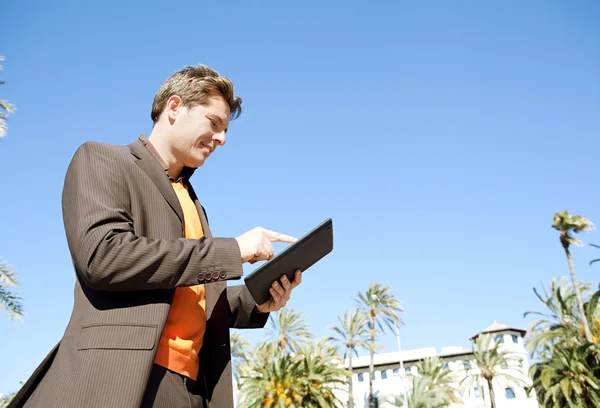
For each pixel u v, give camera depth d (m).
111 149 1.31
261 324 1.67
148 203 1.30
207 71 1.54
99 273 1.07
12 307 10.96
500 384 51.62
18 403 1.14
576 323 30.33
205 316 1.42
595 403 25.94
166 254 1.13
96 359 1.04
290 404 26.75
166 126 1.49
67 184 1.27
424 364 44.44
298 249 1.40
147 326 1.11
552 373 27.89
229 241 1.28
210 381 1.40
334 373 28.77
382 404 54.34
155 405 1.14
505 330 54.84
